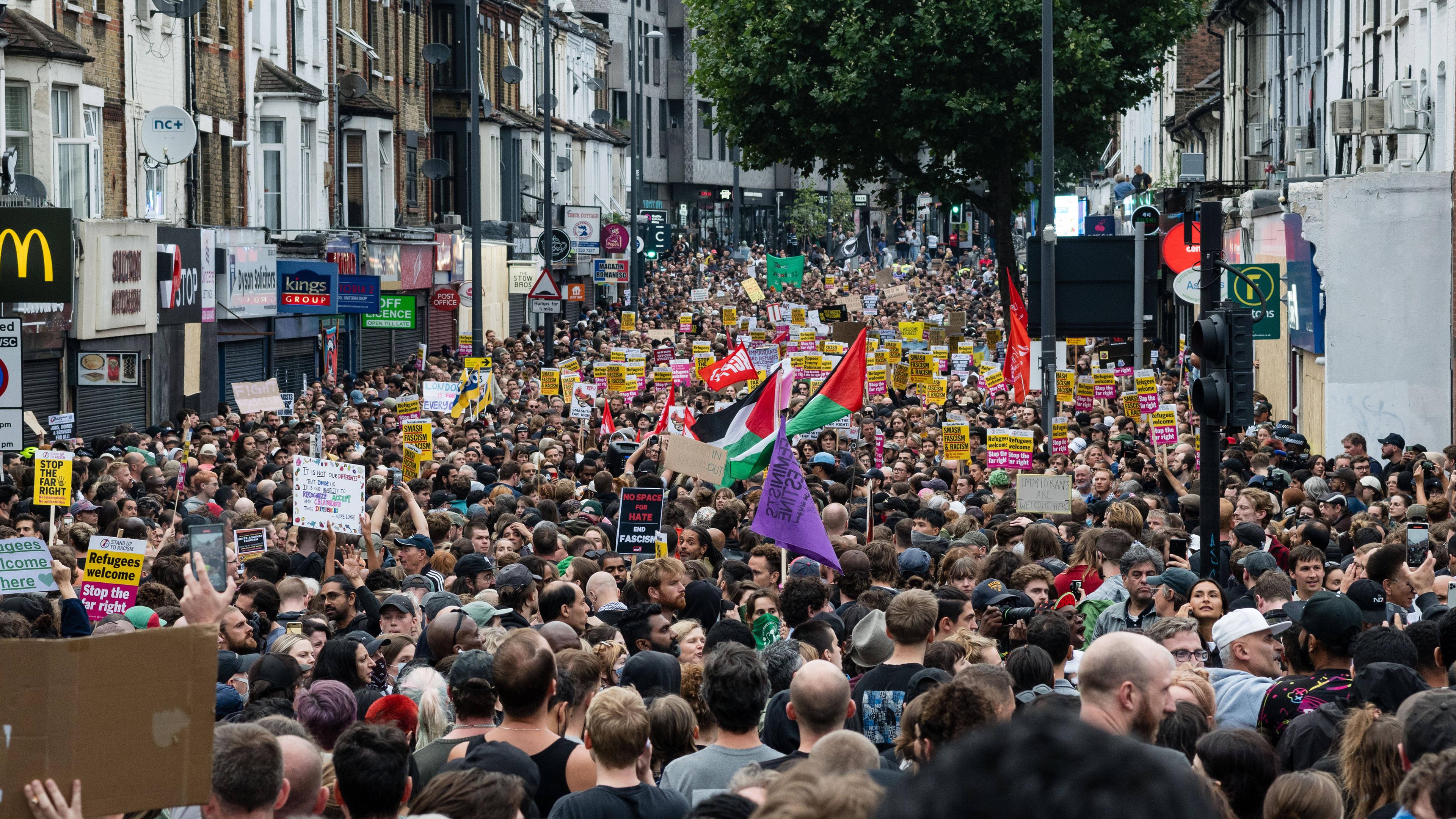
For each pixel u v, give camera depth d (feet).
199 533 18.98
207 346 108.47
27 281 62.69
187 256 102.89
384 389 115.44
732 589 37.70
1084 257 97.71
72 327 85.66
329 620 35.19
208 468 58.95
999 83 140.87
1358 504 53.88
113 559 36.04
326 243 130.62
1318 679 24.95
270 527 46.32
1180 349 133.39
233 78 119.75
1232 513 43.73
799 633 28.48
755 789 17.24
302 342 131.54
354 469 42.29
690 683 25.29
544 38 157.28
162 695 14.32
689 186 378.12
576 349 157.89
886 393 105.29
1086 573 39.06
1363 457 64.28
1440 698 18.17
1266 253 114.42
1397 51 98.32
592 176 266.36
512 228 202.59
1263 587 31.40
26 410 79.66
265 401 82.53
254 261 115.14
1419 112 90.07
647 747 21.07
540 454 66.90
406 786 18.43
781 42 143.02
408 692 26.05
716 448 48.70
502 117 203.31
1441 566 38.83
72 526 42.83
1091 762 6.17
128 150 97.30
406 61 171.63
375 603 36.17
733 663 21.62
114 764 14.20
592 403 88.17
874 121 143.33
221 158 117.50
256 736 16.58
